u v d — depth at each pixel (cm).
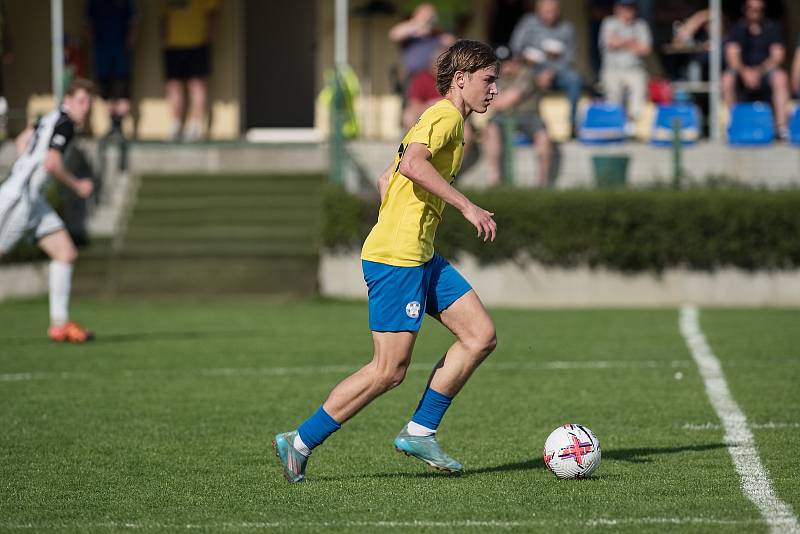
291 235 6494
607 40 6894
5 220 4328
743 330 4922
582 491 2281
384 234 2245
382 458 2636
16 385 3650
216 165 7000
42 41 7756
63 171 4281
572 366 4022
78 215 6731
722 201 5941
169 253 6356
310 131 7912
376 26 7762
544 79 6431
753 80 6894
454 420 3098
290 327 5091
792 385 3606
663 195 5975
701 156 6538
